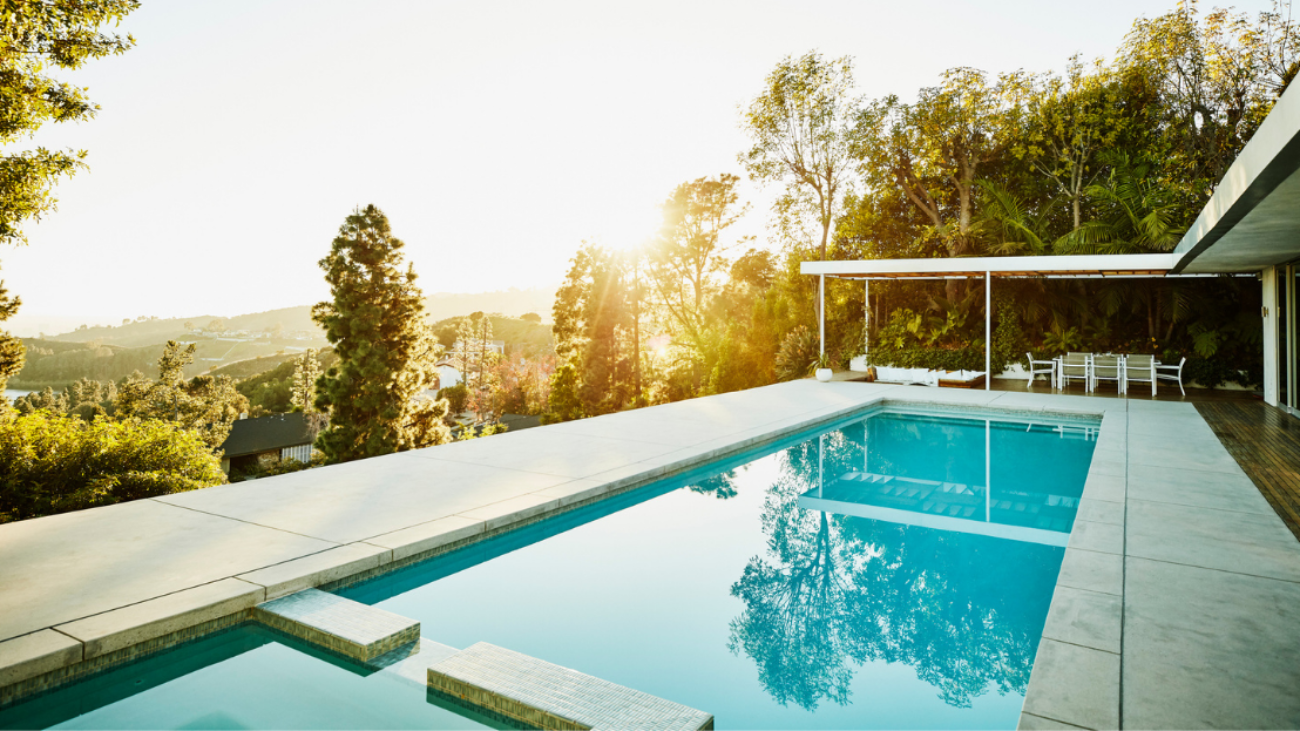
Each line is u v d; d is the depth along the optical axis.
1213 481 6.14
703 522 5.93
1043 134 18.92
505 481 6.24
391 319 24.89
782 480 7.54
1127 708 2.48
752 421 10.09
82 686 2.97
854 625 3.87
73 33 9.96
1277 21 17.47
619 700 2.79
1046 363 15.23
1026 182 19.67
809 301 21.81
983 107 19.11
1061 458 8.59
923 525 5.85
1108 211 17.53
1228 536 4.55
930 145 19.66
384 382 23.81
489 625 3.79
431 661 3.25
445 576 4.58
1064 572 3.92
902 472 7.91
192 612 3.34
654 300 37.75
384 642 3.30
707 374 24.98
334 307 24.34
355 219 24.58
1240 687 2.63
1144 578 3.81
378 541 4.45
